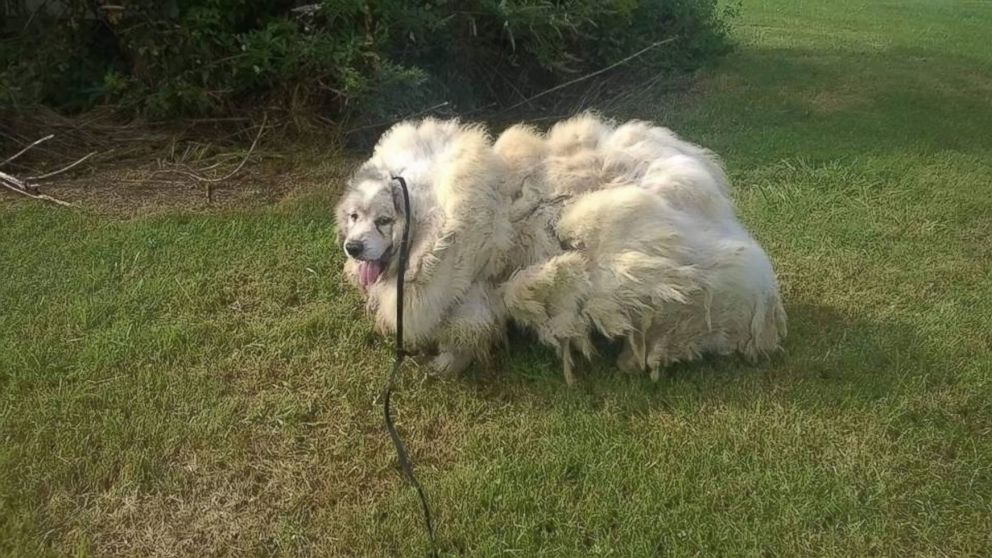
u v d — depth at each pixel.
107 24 4.28
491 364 2.66
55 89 4.28
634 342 2.54
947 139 4.45
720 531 2.05
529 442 2.33
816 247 3.33
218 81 4.12
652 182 2.62
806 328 2.81
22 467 2.21
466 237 2.49
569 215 2.52
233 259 3.17
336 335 2.78
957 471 2.23
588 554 1.99
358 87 3.89
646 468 2.24
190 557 2.00
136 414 2.40
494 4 4.25
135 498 2.15
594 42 4.89
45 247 3.21
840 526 2.08
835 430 2.37
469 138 2.58
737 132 4.48
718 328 2.56
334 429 2.39
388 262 2.56
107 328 2.76
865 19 8.16
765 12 8.45
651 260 2.43
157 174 3.85
